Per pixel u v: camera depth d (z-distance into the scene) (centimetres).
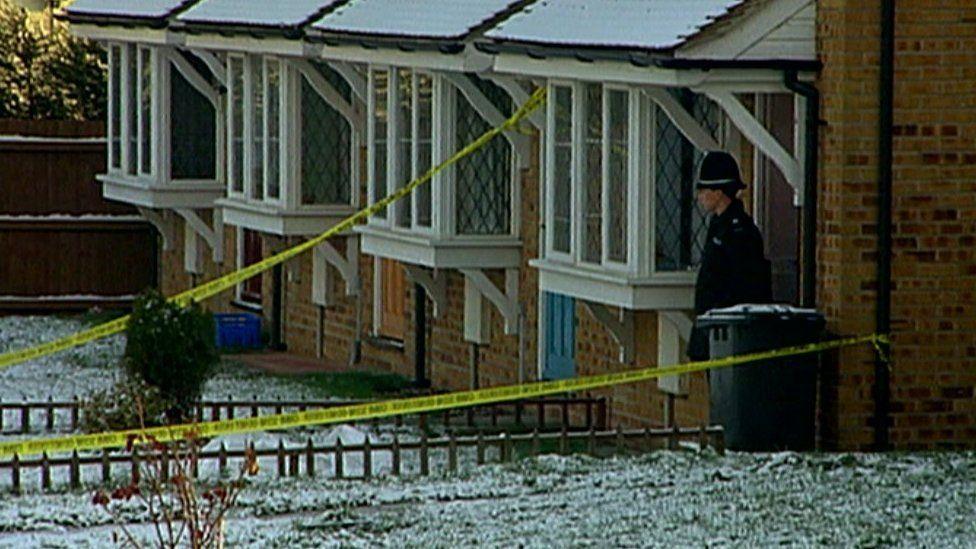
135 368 8981
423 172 10088
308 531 6919
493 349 10219
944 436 8106
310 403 9094
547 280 8931
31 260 14200
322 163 11325
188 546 6650
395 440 7894
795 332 7944
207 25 11619
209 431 8212
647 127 8362
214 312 13112
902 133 8000
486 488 7556
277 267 12281
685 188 8462
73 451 7769
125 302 14275
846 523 6794
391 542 6738
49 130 14188
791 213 8806
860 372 8038
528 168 9838
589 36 8425
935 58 8000
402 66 10062
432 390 10538
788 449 7994
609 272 8544
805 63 7981
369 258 11419
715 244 8088
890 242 8019
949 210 8044
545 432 9094
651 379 8956
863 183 7988
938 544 6500
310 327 12050
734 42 7944
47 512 7231
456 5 9869
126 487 6956
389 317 11319
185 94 12756
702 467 7725
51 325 13550
